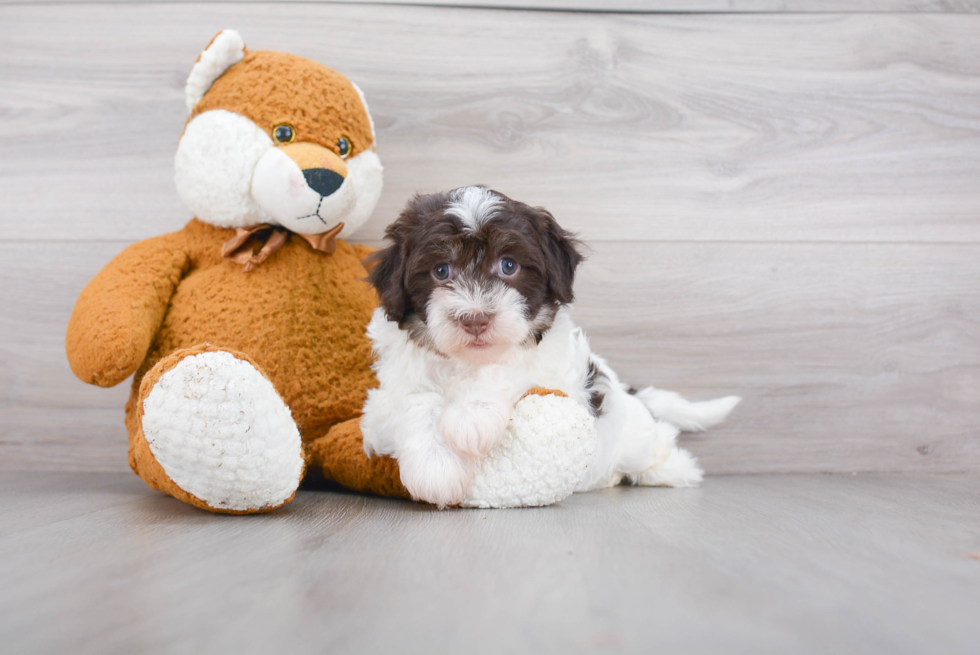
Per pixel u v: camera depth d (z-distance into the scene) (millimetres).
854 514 1447
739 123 2230
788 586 904
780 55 2229
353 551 1078
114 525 1286
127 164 2176
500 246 1472
